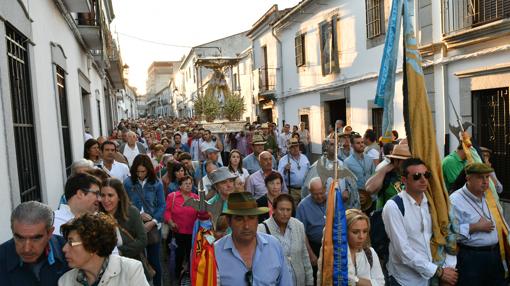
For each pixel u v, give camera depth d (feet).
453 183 17.25
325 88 50.90
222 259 10.19
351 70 44.98
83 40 37.50
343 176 17.17
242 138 47.70
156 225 17.47
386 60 15.85
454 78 29.30
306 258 13.60
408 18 14.28
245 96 85.97
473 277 13.99
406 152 14.49
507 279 14.60
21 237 8.21
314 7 51.96
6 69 14.26
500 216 14.34
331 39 48.57
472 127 27.99
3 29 14.21
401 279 12.86
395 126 37.17
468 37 27.27
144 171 18.89
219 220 13.62
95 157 22.44
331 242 11.34
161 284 18.52
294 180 24.35
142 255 14.46
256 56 77.46
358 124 44.27
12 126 14.56
